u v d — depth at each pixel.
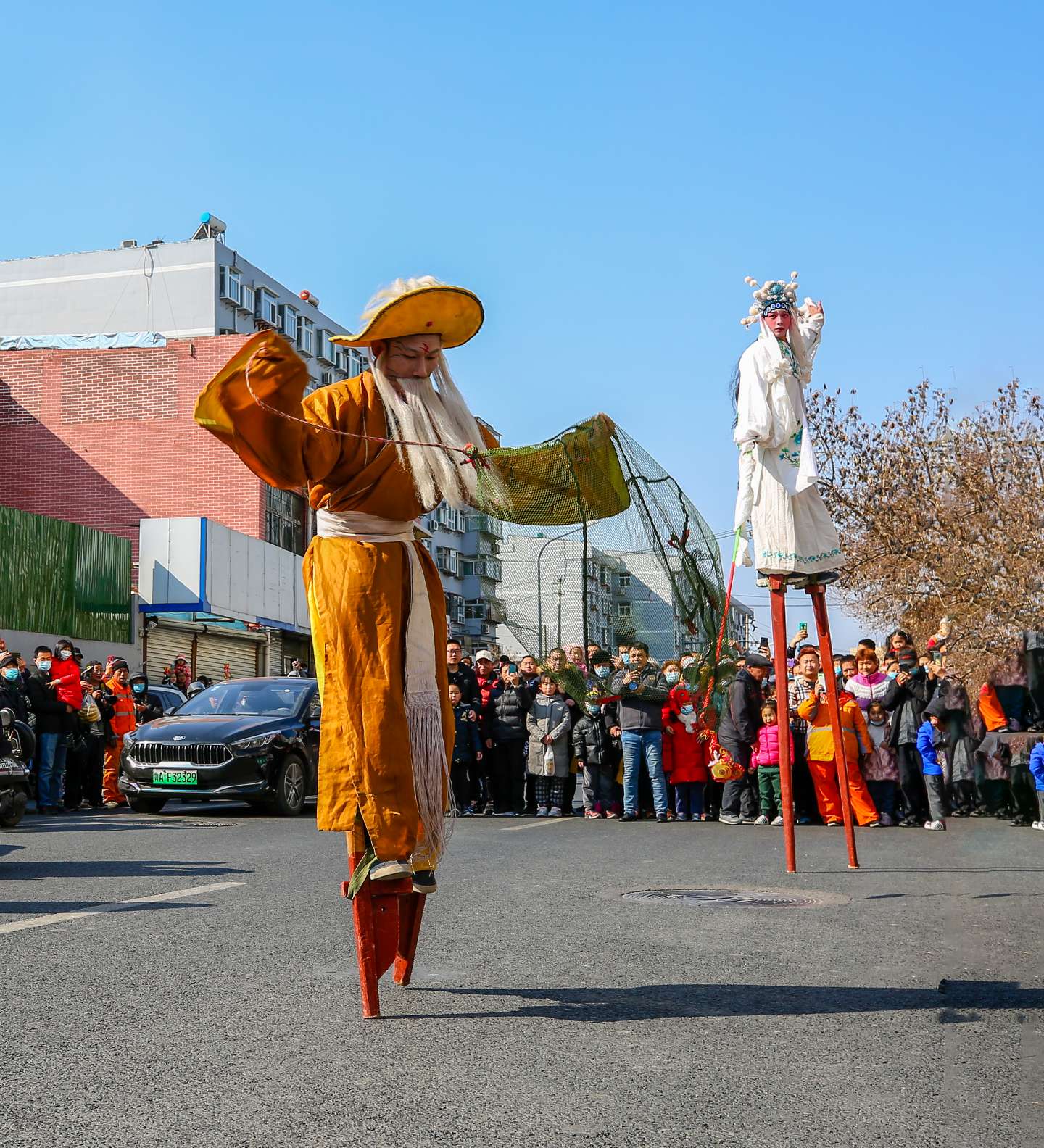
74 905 6.84
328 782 4.18
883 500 29.81
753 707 13.62
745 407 7.73
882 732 13.24
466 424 4.45
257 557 35.94
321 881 7.84
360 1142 2.85
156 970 4.88
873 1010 4.07
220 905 6.70
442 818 4.24
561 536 6.16
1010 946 5.15
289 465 3.99
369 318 4.18
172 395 39.72
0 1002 4.31
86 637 29.09
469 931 5.71
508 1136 2.88
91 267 48.41
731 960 4.97
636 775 14.12
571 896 6.92
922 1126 2.92
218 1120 3.01
